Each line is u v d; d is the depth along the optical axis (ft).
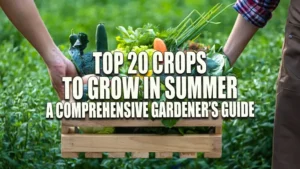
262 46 18.13
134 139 10.05
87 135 10.02
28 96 13.79
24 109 13.51
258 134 14.34
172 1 30.19
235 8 11.07
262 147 14.17
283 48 10.43
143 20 27.63
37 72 16.42
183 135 10.09
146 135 10.05
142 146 10.07
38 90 14.30
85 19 28.09
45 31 10.53
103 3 30.73
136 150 10.07
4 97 14.12
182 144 10.07
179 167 14.08
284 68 10.35
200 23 11.06
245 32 11.07
